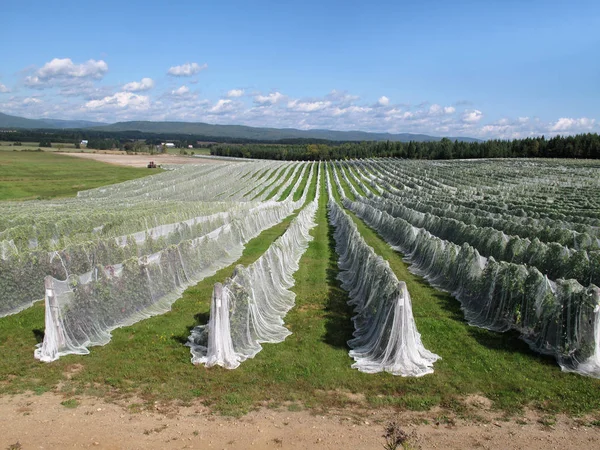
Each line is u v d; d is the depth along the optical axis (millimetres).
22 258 15984
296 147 191875
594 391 10172
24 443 8016
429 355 11969
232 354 11680
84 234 24078
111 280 14164
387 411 9391
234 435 8422
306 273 22422
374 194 67812
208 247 22484
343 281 20641
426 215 33031
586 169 85000
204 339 12484
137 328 13992
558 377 10914
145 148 165625
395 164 118625
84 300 12797
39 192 65688
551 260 18031
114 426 8617
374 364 11492
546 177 71500
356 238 23094
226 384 10398
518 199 44031
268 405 9531
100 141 173875
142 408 9305
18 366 11133
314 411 9328
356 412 9328
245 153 167875
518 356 12156
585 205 37094
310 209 47812
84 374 10781
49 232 25156
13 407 9219
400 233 30531
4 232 22578
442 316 15734
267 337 13391
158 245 23031
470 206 41062
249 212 36156
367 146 170625
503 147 136750
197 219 29078
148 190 64875
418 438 8375
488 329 14328
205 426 8703
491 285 15031
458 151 139500
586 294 11562
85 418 8875
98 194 61875
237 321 12297
